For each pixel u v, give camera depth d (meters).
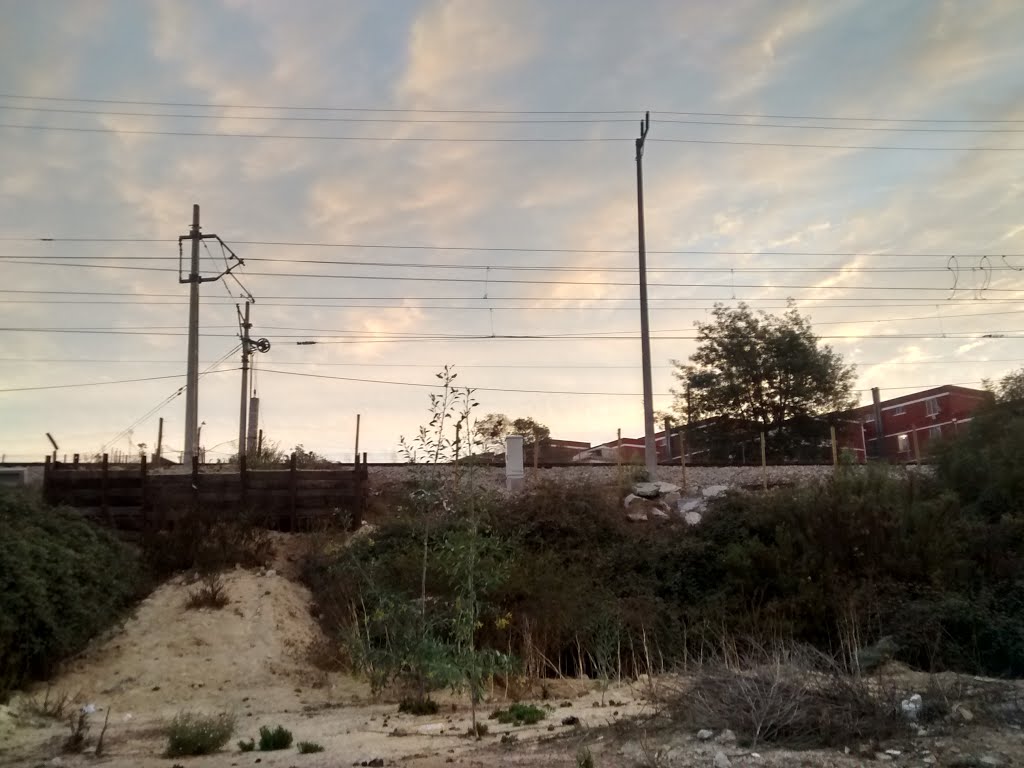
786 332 43.28
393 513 19.73
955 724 7.13
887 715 7.26
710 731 7.49
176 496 20.61
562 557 18.08
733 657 12.28
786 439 42.62
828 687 7.65
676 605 16.45
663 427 46.69
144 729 10.74
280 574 18.27
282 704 12.42
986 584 15.25
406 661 11.66
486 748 8.20
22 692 12.41
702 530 18.56
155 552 18.31
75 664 14.00
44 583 13.35
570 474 26.58
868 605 14.80
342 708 11.90
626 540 19.11
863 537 16.47
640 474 25.11
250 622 15.67
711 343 44.19
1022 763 6.10
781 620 15.05
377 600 14.06
